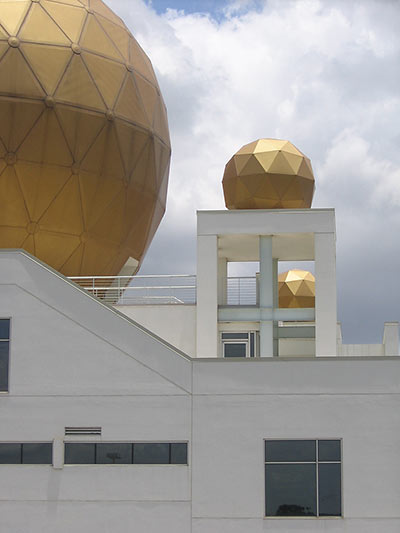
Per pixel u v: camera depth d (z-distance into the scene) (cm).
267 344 3522
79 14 3466
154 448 2756
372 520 2711
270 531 2708
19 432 2781
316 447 2745
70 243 3462
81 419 2777
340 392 2756
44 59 3312
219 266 4069
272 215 3522
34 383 2798
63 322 2820
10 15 3341
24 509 2742
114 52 3497
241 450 2741
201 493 2723
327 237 3488
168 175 3941
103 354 2798
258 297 3916
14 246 3406
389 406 2750
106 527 2723
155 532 2719
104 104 3400
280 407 2756
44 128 3300
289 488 2731
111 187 3481
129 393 2777
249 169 3731
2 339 2831
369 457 2734
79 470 2745
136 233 3722
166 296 3569
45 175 3331
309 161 3859
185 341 3478
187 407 2762
